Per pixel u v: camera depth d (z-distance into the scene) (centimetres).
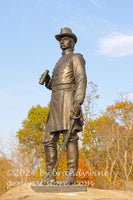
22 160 1229
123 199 416
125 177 1537
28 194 448
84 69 527
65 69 537
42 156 1370
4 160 1242
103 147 1730
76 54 547
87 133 1947
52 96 548
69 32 571
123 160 1762
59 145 1396
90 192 465
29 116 2594
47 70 587
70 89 529
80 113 511
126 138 1752
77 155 516
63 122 512
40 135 2253
